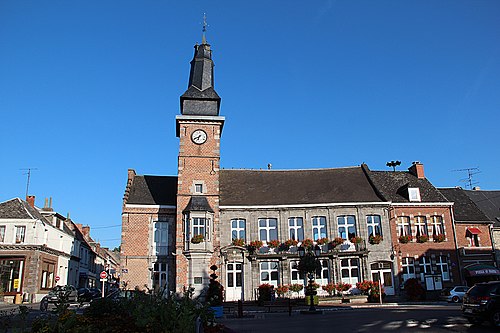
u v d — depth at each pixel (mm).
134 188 31938
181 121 30344
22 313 10117
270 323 16797
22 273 34281
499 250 33469
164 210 30125
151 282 28812
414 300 28562
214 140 30359
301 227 30672
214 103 31094
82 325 10125
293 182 33406
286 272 29312
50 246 38594
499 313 14297
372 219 30797
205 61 32250
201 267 27734
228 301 28516
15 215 35281
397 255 30531
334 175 34219
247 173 34250
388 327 14562
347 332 13539
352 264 29797
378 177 34656
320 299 27188
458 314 18531
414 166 35656
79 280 49219
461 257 31703
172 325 9898
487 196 38844
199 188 29469
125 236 29359
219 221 29781
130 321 11367
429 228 31859
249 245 29625
